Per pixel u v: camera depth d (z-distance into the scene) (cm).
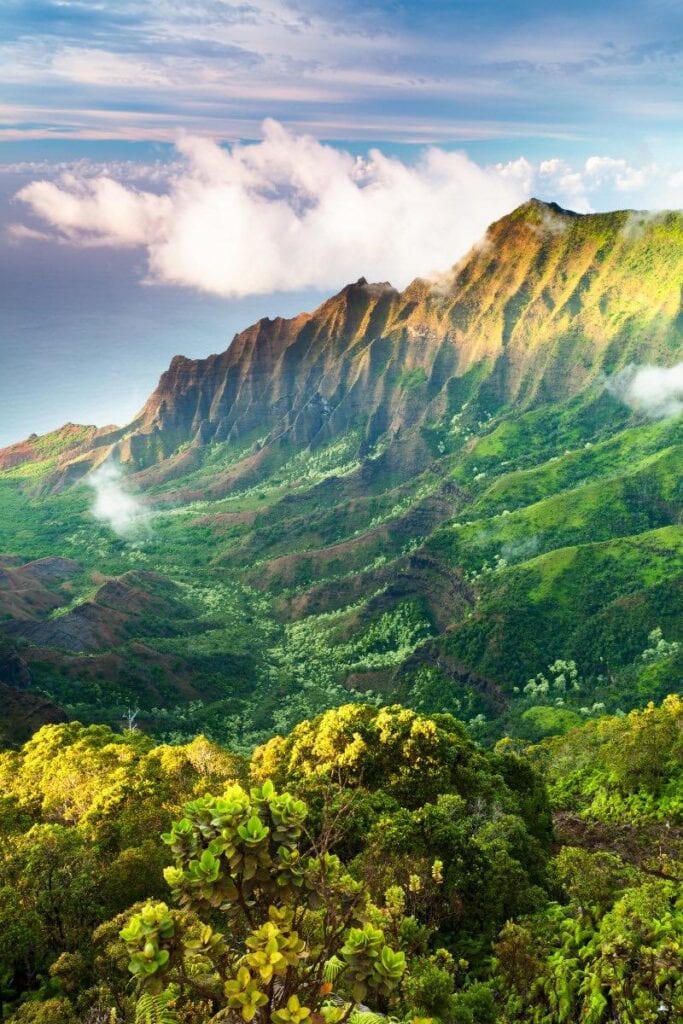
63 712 13975
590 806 5797
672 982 2444
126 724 15775
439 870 2930
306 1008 800
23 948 2786
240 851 859
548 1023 2545
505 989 2750
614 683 18438
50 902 2939
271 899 935
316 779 4066
